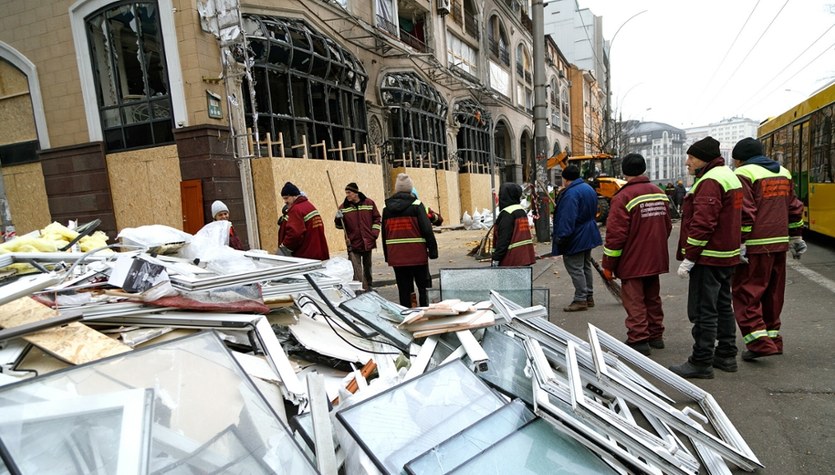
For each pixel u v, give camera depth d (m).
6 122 10.55
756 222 3.85
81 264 3.54
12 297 2.53
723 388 3.54
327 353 3.13
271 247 9.45
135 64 9.18
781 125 11.54
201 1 8.46
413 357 3.01
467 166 21.72
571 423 2.12
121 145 9.48
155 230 4.21
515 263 5.21
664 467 2.05
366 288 7.02
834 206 8.49
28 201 10.60
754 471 2.56
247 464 1.77
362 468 1.94
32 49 9.80
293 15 11.23
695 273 3.71
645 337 4.25
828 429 2.91
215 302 3.11
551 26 55.88
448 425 2.22
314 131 11.38
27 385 1.75
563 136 41.84
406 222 5.52
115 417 1.68
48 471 1.45
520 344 3.05
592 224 5.79
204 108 8.62
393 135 16.45
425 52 18.52
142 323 2.89
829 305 5.43
